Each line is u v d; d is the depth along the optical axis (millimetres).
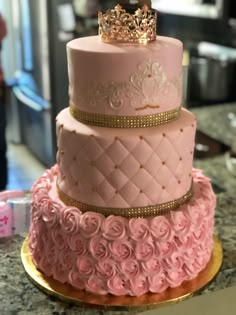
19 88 3805
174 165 1117
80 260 1113
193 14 3441
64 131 1122
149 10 1095
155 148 1072
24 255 1290
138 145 1059
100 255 1093
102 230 1076
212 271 1215
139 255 1091
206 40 3395
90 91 1081
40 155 3707
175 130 1098
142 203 1104
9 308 1115
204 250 1204
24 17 3484
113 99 1067
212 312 1086
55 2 3080
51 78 3275
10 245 1350
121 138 1054
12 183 3352
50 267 1188
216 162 2039
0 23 2930
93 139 1063
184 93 1592
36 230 1212
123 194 1096
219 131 2449
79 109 1126
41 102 3457
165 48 1066
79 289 1143
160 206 1121
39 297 1147
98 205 1112
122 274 1104
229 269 1242
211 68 2998
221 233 1408
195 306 1105
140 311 1095
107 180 1089
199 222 1154
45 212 1164
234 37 3188
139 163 1074
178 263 1139
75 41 1145
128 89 1058
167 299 1112
